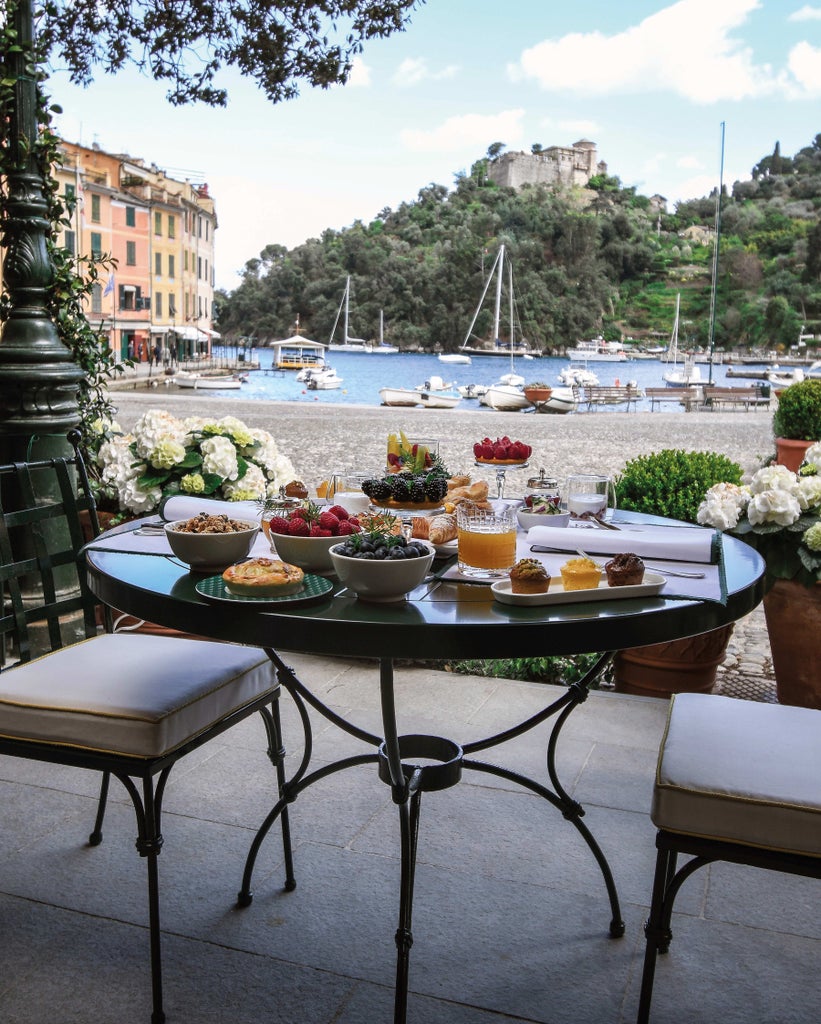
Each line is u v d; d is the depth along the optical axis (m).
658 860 1.54
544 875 2.21
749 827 1.47
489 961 1.88
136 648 2.13
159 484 3.71
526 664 3.66
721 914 2.07
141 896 2.10
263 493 3.76
